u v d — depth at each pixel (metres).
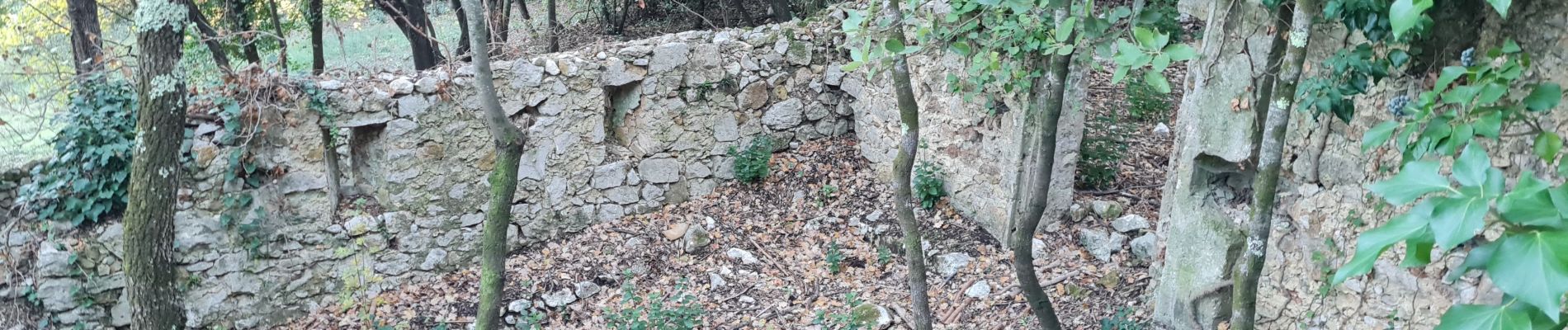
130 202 5.96
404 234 7.85
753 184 9.12
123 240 6.23
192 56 8.10
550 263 8.20
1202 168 5.70
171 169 5.93
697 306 7.40
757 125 9.18
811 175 9.13
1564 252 1.62
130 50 6.95
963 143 8.08
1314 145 5.09
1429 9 4.22
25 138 7.56
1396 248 4.86
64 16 9.86
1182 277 6.01
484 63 4.95
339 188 7.73
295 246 7.43
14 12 10.12
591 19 13.67
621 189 8.69
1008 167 7.54
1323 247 5.18
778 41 9.09
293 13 10.74
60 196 6.68
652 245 8.44
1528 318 1.76
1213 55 5.35
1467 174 1.94
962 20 7.21
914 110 4.50
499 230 5.39
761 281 7.90
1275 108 3.67
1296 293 5.43
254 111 6.95
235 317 7.29
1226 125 5.35
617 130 8.80
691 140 8.88
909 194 4.71
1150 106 9.54
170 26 5.50
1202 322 5.91
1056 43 4.07
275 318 7.48
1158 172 8.58
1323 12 4.55
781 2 11.62
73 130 6.56
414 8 10.17
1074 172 7.71
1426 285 4.75
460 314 7.73
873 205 8.71
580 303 7.77
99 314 6.99
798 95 9.30
